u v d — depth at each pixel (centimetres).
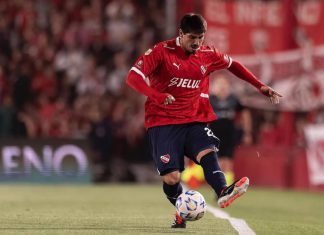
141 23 8156
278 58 6488
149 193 5550
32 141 6744
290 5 6488
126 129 7275
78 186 6462
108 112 7419
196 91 2778
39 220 3203
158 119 2770
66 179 6762
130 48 8038
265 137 6794
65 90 7769
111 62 7931
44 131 7356
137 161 7244
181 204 2716
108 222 3127
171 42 2741
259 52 6469
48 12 8194
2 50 7844
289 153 6719
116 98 7650
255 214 3947
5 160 6644
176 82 2739
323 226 3384
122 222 3133
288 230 3038
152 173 7125
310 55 6531
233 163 6625
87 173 6825
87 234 2631
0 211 3709
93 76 7844
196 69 2741
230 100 5222
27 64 7762
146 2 8231
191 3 6650
